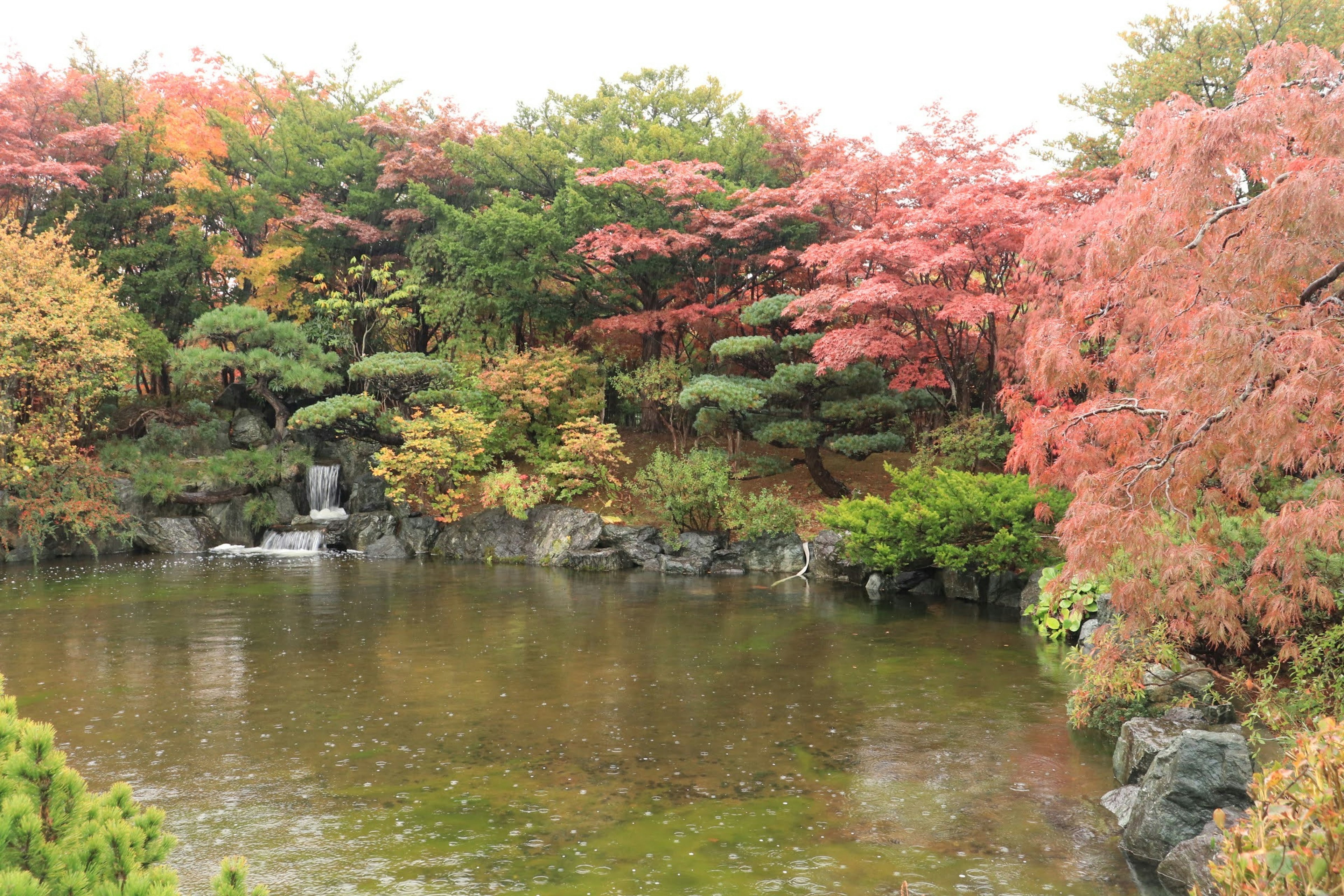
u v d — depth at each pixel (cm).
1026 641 1312
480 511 2522
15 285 2250
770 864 581
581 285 2838
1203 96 2434
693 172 2617
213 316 2595
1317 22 2328
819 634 1370
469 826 645
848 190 2411
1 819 301
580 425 2470
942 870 574
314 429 2803
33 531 2230
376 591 1806
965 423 2192
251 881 551
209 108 3198
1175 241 661
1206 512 735
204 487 2586
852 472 2538
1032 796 706
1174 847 581
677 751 820
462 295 2886
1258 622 883
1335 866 310
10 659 1189
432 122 3347
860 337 2120
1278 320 631
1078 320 794
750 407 2273
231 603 1648
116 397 2819
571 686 1055
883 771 764
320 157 3272
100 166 2930
